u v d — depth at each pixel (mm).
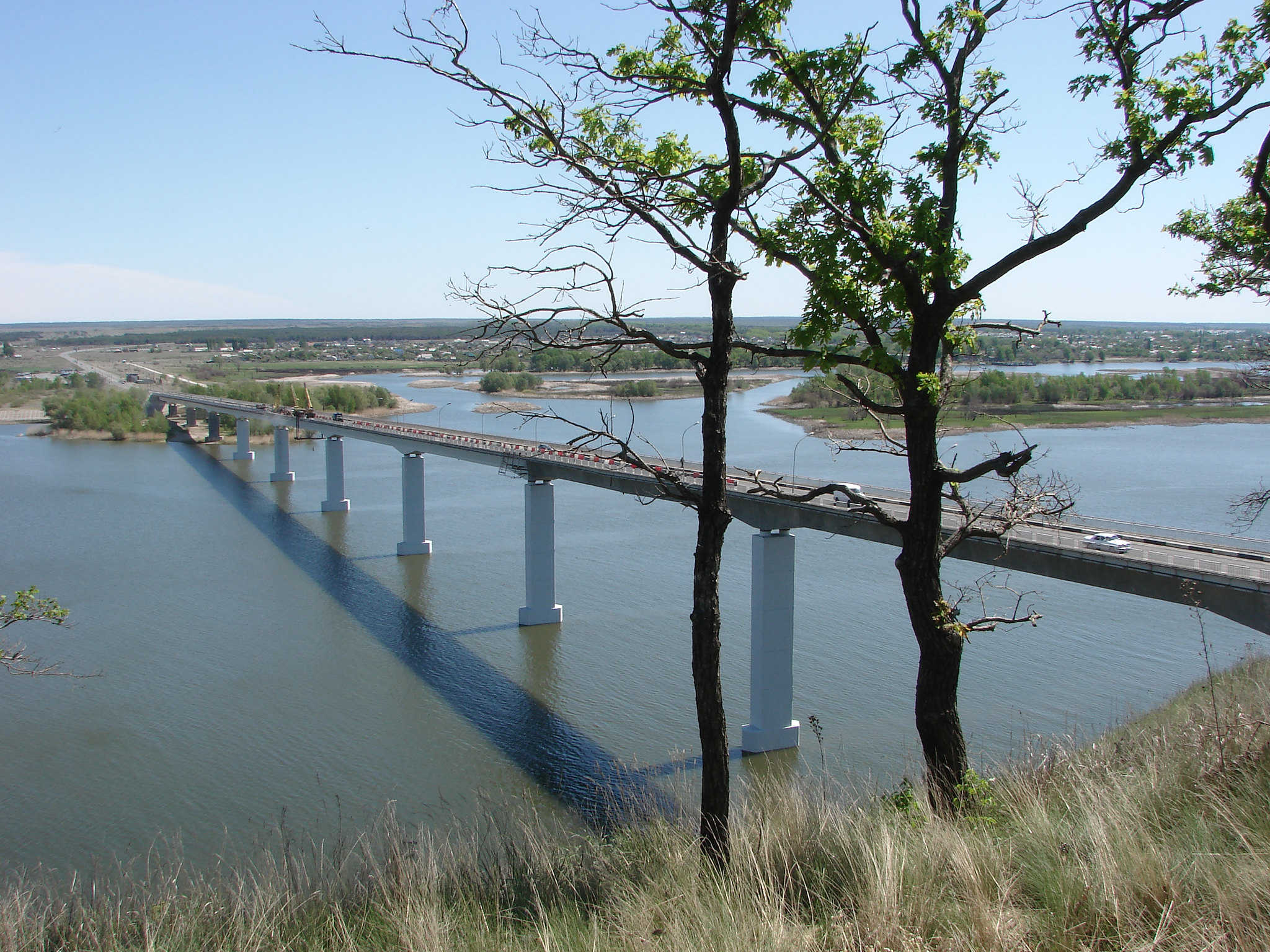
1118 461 92875
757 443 112250
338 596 53344
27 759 31594
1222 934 6844
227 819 27141
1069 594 49625
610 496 86438
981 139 13602
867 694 36375
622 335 12562
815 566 57000
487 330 12117
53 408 148000
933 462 13836
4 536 69125
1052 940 7398
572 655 42688
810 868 9773
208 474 106188
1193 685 25438
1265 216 17812
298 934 10789
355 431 78438
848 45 13023
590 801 27547
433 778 29922
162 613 49531
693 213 13648
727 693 37562
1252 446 106375
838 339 14719
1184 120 12367
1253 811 9086
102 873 23531
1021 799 11617
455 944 9367
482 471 106000
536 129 12164
